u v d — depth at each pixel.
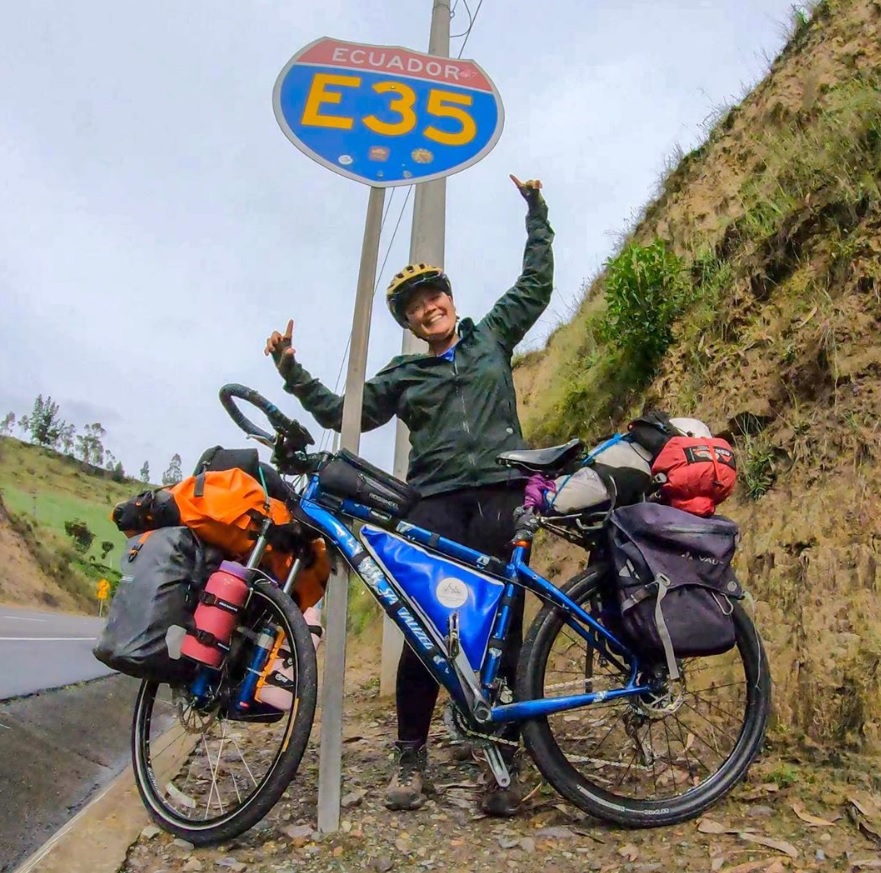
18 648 9.75
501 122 2.79
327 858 2.26
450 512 2.85
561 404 6.46
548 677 2.94
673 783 2.58
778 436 3.60
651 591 2.34
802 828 2.20
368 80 2.76
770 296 4.27
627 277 5.31
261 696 2.52
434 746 3.43
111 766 3.62
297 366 2.89
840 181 3.95
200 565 2.53
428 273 2.98
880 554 2.75
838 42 5.44
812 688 2.62
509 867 2.15
